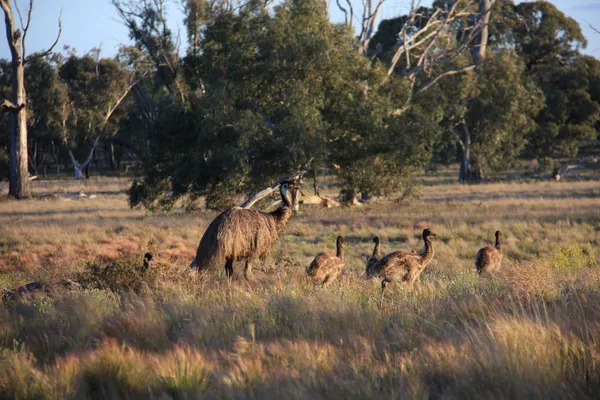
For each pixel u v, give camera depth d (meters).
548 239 71.38
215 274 35.94
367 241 74.25
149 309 25.09
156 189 109.94
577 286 28.92
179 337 21.30
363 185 109.62
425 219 91.19
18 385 16.31
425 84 142.62
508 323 19.84
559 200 115.50
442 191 156.75
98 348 19.81
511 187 162.88
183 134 109.44
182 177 104.81
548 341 18.06
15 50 149.88
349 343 19.77
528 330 18.91
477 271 42.62
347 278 36.88
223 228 34.56
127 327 22.91
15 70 149.75
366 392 14.87
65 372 17.23
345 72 104.31
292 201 37.72
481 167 198.25
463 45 142.88
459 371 16.14
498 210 101.69
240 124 96.69
